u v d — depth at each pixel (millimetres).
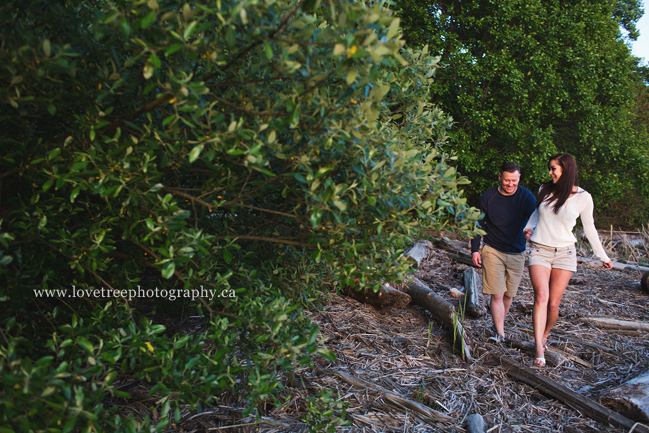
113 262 2281
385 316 4055
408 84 2520
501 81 10375
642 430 2486
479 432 2416
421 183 1894
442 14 10781
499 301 3717
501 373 3180
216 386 1792
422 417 2566
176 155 1787
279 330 1894
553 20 11523
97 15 1465
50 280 2041
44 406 1341
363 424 2451
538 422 2660
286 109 1560
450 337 3688
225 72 1753
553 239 3377
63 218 2000
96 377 1772
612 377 3254
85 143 1694
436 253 6484
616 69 12531
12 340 1568
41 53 1375
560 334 4004
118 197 1839
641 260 7656
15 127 1791
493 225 3623
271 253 2787
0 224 1626
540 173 11117
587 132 12000
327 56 1474
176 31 1355
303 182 1649
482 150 11375
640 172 13531
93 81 1624
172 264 1627
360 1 1719
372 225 1931
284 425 2340
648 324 4234
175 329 3010
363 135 1595
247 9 1279
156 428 1586
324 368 2994
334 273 2678
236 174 2051
